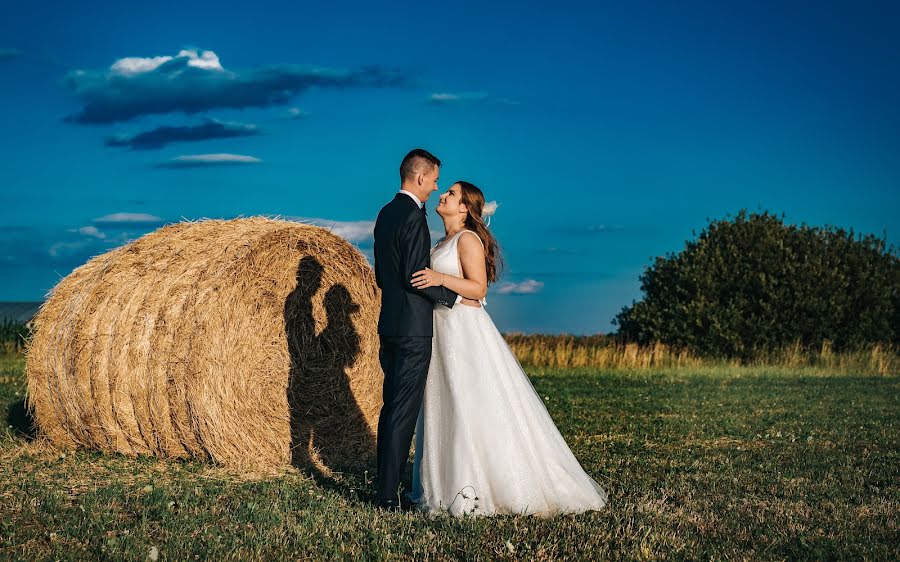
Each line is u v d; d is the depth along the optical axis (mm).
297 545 5137
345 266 9070
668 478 7293
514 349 24953
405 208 6156
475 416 6012
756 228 29141
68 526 5500
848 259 28703
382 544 5145
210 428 7793
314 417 8734
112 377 8055
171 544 5078
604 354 24391
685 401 14062
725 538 5391
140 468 7711
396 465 6148
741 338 27359
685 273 28656
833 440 9789
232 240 8219
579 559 4910
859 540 5355
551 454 6176
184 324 7797
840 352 27938
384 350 6383
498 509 5961
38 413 8742
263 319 8273
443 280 6012
